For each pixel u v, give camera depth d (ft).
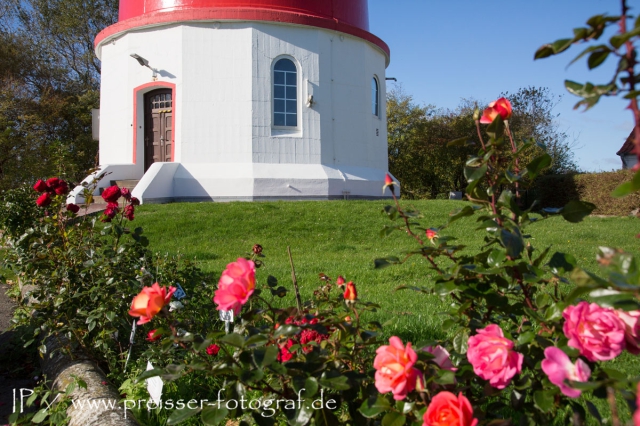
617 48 4.85
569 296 5.24
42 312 14.40
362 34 64.44
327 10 62.28
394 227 8.27
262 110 58.08
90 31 122.01
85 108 105.19
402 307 19.44
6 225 23.27
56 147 19.63
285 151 58.75
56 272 14.99
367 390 7.48
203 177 56.24
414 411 6.33
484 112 7.48
